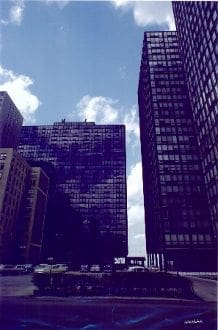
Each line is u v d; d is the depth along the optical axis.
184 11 78.19
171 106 82.62
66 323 11.66
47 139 149.00
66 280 18.89
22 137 150.00
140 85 118.44
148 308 14.55
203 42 63.34
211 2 57.19
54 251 121.31
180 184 70.81
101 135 149.62
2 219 70.12
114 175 138.25
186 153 74.69
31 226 81.12
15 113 111.62
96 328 10.98
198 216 66.62
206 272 57.34
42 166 140.12
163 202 69.06
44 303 15.58
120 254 120.75
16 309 13.93
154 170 81.62
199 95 68.69
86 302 15.95
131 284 18.59
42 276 19.03
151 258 93.44
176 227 65.75
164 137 77.62
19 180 82.31
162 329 10.98
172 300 16.69
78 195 133.75
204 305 15.43
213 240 62.84
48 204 131.62
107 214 129.25
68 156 144.00
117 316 12.87
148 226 103.19
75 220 128.12
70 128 152.00
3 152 77.69
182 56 84.00
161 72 89.50
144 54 100.94
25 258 76.00
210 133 61.84
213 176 61.28
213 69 57.97
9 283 27.91
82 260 119.31
